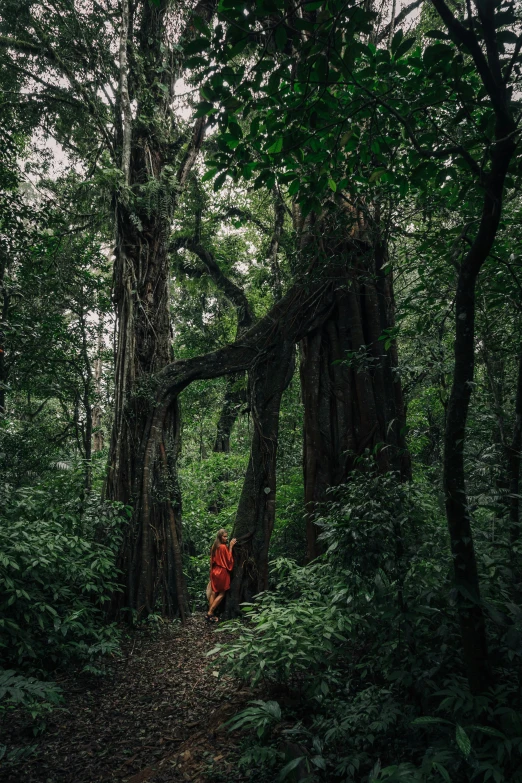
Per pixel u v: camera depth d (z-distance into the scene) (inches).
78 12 371.6
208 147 507.5
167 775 146.6
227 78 116.3
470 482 143.3
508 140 99.0
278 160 134.3
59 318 450.3
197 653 262.5
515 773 101.4
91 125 401.1
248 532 335.0
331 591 179.9
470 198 162.6
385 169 147.6
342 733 132.3
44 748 167.2
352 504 145.8
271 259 552.4
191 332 689.6
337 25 108.5
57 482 328.8
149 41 403.5
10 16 355.3
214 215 666.2
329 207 246.7
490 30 95.6
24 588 240.1
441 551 140.9
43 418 589.3
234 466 603.2
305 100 120.8
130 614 315.9
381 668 149.3
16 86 387.9
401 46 115.6
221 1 103.5
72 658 250.1
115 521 311.0
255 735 154.8
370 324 333.4
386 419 323.3
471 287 113.0
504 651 128.6
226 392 671.1
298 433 497.4
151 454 350.0
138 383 363.3
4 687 160.1
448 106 169.9
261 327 362.3
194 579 416.5
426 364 181.3
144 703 201.8
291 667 171.9
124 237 383.6
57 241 433.7
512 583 135.6
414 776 101.0
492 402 191.8
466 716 115.5
